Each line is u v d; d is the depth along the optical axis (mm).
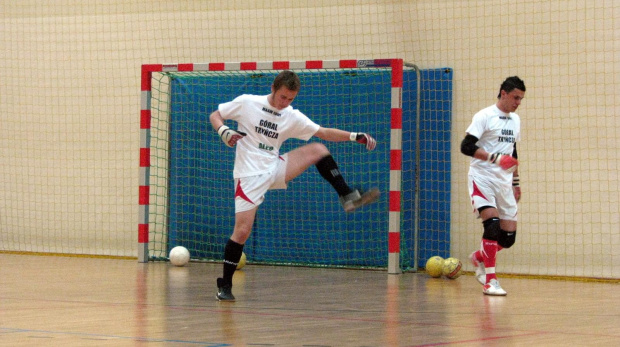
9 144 16453
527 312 7887
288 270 13086
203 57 15227
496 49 13203
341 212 14094
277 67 13117
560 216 12703
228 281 8461
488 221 9578
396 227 12586
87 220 15852
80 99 15938
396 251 12594
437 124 13531
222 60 15117
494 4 13203
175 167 15000
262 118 8250
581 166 12586
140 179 14023
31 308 7520
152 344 5488
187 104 14961
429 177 13562
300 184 14352
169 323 6621
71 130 15992
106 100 15742
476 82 13336
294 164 8320
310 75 14312
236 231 8398
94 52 15852
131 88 15570
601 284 11586
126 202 15555
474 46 13352
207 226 14805
